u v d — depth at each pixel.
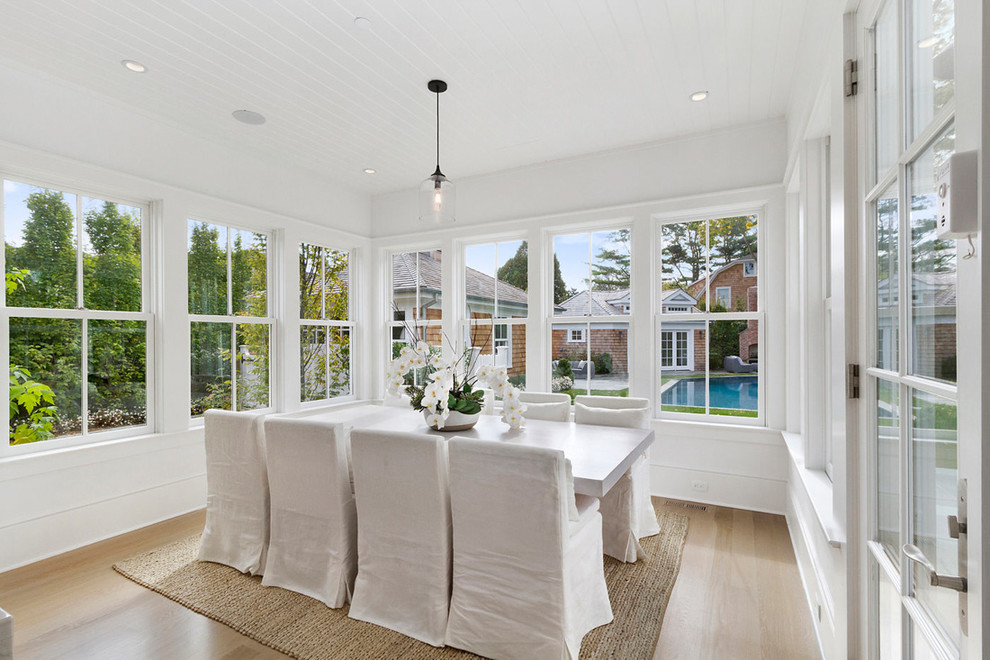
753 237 3.64
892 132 1.20
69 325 2.99
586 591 2.01
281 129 3.61
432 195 2.97
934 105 0.93
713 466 3.64
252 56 2.66
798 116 2.71
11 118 2.69
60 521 2.83
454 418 2.77
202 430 3.62
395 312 5.29
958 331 0.75
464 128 3.64
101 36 2.46
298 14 2.31
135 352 3.31
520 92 3.09
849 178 1.49
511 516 1.83
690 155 3.76
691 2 2.24
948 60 0.86
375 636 2.01
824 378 2.58
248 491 2.53
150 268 3.42
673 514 3.40
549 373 4.39
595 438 2.60
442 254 4.89
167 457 3.39
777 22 2.38
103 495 3.03
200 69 2.79
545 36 2.50
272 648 1.94
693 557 2.74
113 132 3.16
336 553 2.26
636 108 3.32
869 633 1.38
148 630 2.06
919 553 0.83
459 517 1.93
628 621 2.11
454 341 4.83
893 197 1.19
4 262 2.73
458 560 1.95
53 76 2.84
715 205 3.67
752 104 3.26
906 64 1.08
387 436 2.04
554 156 4.22
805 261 2.66
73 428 2.99
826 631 1.79
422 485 1.99
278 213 4.29
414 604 2.03
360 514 2.15
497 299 4.70
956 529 0.74
